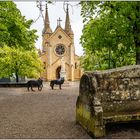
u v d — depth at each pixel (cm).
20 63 4728
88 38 2294
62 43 8844
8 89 3772
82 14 2100
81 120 1109
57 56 8825
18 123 1215
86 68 4362
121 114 996
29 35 2978
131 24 1845
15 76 5272
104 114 1002
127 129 1027
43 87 4656
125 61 2719
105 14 2061
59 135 993
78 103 1150
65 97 2469
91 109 980
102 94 1039
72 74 8756
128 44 1955
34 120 1281
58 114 1438
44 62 8888
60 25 8869
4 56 4656
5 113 1502
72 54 8838
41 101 2117
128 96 1065
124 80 1064
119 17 1872
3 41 2677
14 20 2659
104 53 3062
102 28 1989
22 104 1916
